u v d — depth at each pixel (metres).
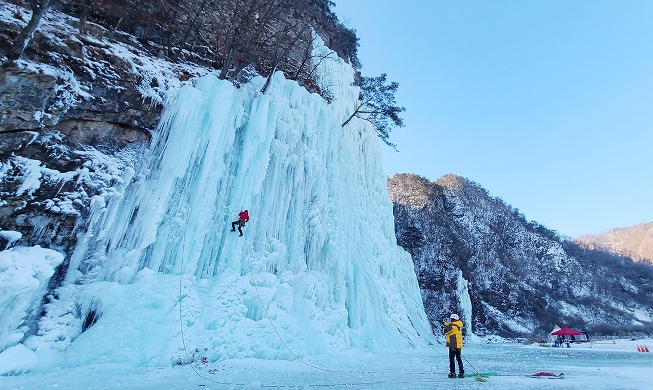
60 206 7.86
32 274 6.72
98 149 9.00
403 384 6.31
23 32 7.89
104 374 6.08
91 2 12.16
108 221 8.59
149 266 9.12
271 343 9.62
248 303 10.28
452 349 7.46
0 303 6.20
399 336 18.12
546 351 21.78
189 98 10.57
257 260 11.51
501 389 5.68
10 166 7.41
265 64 17.95
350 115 21.86
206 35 16.31
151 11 14.24
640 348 24.77
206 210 10.41
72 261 7.95
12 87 7.64
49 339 6.95
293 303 12.07
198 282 9.81
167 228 9.61
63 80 8.45
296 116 14.77
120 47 11.23
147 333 7.48
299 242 14.14
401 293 22.75
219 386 5.61
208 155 10.79
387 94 22.91
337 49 26.06
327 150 17.44
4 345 6.31
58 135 8.33
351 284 16.28
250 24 16.59
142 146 9.81
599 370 9.62
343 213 17.25
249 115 12.88
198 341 8.14
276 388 5.67
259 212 12.46
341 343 13.21
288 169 14.19
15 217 7.27
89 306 7.68
